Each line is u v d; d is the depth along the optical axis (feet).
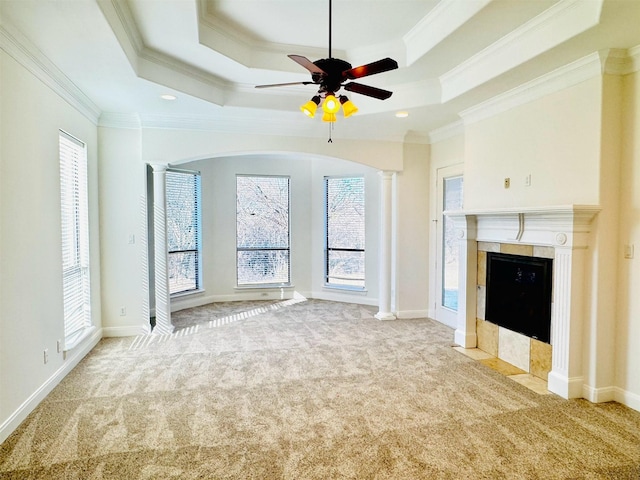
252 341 14.69
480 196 13.37
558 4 8.27
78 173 13.05
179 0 8.58
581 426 8.47
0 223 7.91
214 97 13.65
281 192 22.86
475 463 7.16
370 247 21.12
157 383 10.78
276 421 8.69
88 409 9.25
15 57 8.47
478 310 13.85
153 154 15.14
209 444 7.79
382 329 16.34
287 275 23.04
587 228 9.61
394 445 7.75
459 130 15.90
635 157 9.09
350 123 15.96
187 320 17.92
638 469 7.00
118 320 15.40
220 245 21.99
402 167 17.78
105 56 9.59
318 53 12.51
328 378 11.13
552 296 10.64
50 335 10.27
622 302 9.48
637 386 9.18
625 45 8.62
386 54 12.07
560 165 10.27
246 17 10.43
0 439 7.75
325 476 6.80
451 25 9.52
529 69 9.96
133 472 6.91
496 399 9.79
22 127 8.82
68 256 12.09
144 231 15.51
